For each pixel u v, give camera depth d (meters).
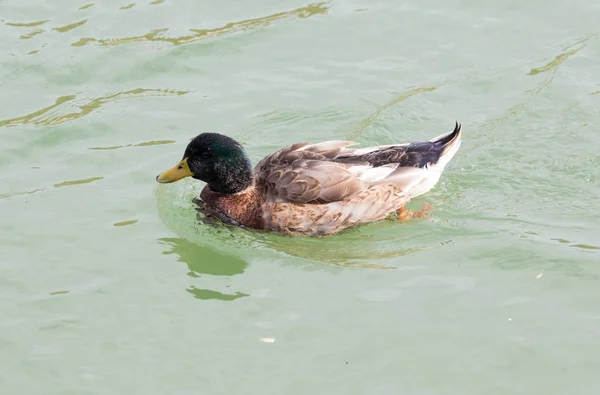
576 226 13.50
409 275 12.64
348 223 13.76
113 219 14.13
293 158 14.13
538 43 18.09
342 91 17.05
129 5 19.34
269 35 18.58
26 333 11.71
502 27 18.61
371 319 11.72
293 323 11.73
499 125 15.95
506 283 12.33
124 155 15.59
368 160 14.16
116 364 11.15
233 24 18.89
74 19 18.98
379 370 10.83
